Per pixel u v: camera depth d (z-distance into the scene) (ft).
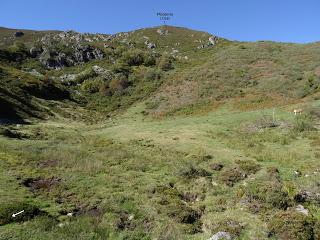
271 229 55.83
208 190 73.05
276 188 67.97
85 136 131.54
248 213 62.18
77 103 217.77
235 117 152.46
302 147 105.09
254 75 232.53
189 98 207.92
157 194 69.82
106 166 86.84
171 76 262.88
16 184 68.23
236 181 77.36
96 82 250.37
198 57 336.49
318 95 170.91
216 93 207.21
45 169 79.00
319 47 273.95
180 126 144.46
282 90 193.57
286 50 285.02
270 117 142.00
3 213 54.39
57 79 251.19
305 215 59.52
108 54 318.24
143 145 112.98
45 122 157.48
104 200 65.36
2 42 411.75
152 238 54.60
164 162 91.91
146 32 459.32
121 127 153.79
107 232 54.39
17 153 89.15
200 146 108.27
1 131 112.06
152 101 218.18
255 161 91.50
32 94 195.93
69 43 320.50
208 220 60.59
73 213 60.13
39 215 56.70
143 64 298.97
